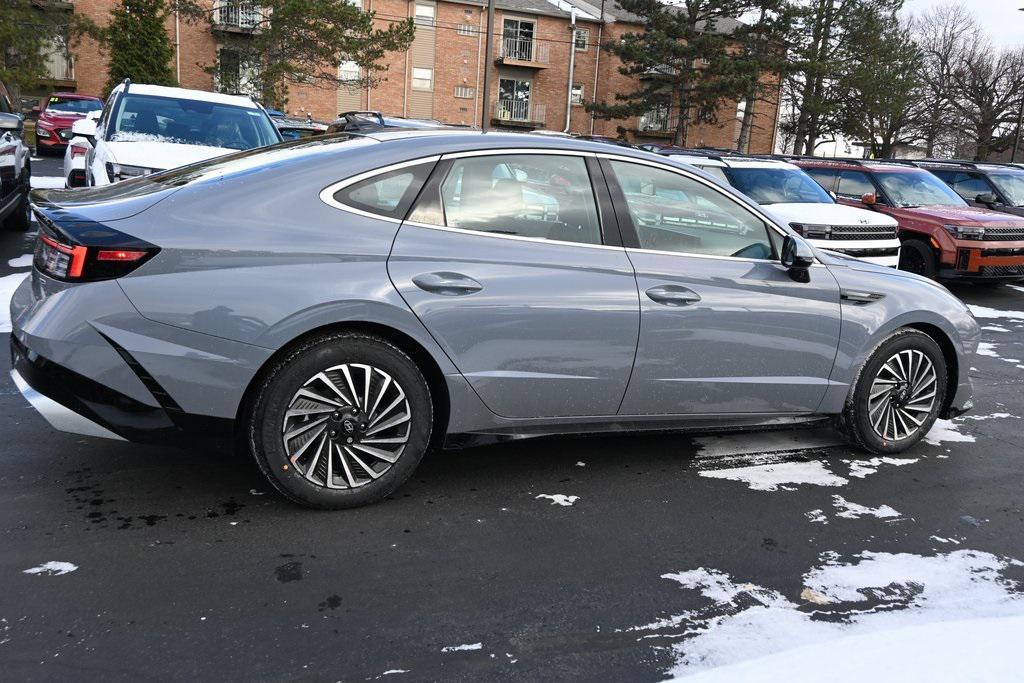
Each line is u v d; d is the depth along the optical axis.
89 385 2.81
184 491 3.32
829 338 3.90
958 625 2.59
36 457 3.59
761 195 9.52
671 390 3.60
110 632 2.34
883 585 2.86
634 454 4.07
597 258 3.41
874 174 11.23
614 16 41.62
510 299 3.23
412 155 3.22
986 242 9.95
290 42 29.72
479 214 3.28
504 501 3.42
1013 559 3.11
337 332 3.02
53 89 33.72
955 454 4.33
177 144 7.14
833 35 38.91
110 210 2.96
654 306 3.48
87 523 3.00
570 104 40.88
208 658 2.25
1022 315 9.28
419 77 39.38
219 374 2.87
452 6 39.19
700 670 2.30
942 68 48.91
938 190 11.38
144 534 2.94
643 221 3.57
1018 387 5.90
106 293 2.79
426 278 3.10
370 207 3.12
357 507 3.26
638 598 2.69
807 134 42.66
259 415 2.98
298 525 3.08
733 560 2.99
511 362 3.28
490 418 3.34
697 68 36.22
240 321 2.86
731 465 3.99
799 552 3.08
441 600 2.62
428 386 3.27
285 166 3.12
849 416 4.11
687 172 3.69
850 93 40.84
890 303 4.05
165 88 8.07
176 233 2.87
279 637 2.36
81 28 29.62
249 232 2.94
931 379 4.23
